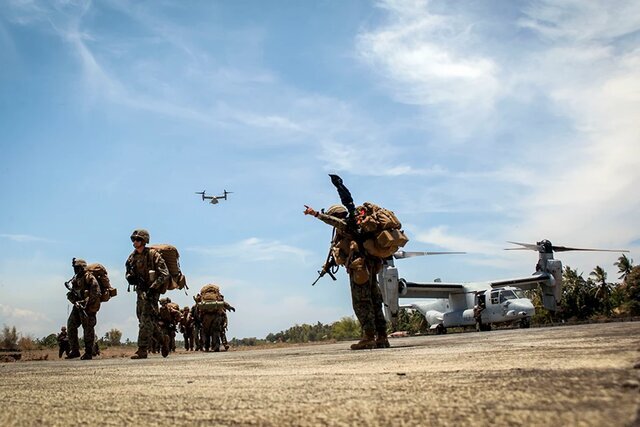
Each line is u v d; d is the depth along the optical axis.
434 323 36.47
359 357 5.80
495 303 30.55
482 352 4.99
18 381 4.60
